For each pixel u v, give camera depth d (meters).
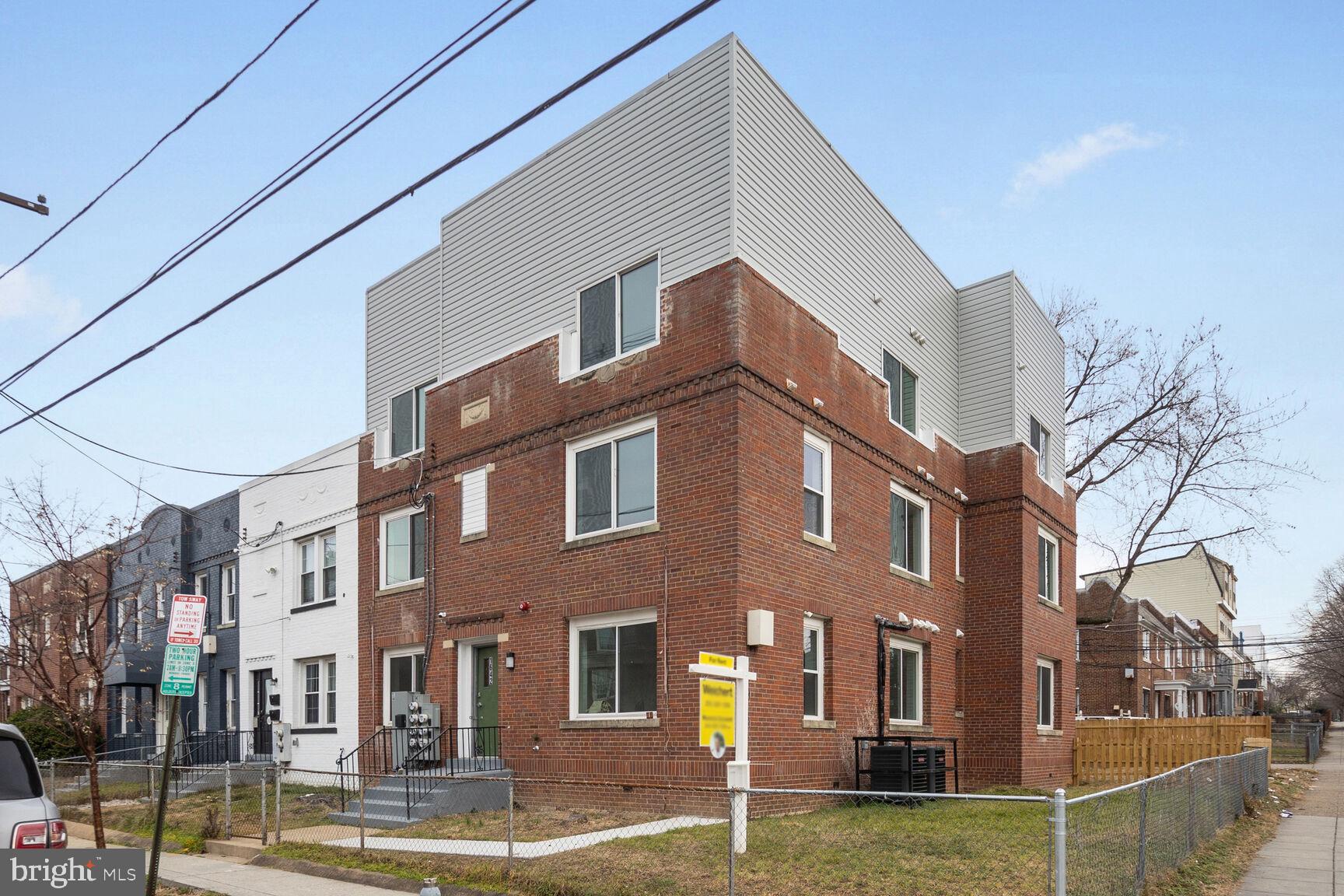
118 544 16.83
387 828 15.50
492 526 19.03
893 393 21.09
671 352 16.50
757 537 15.61
